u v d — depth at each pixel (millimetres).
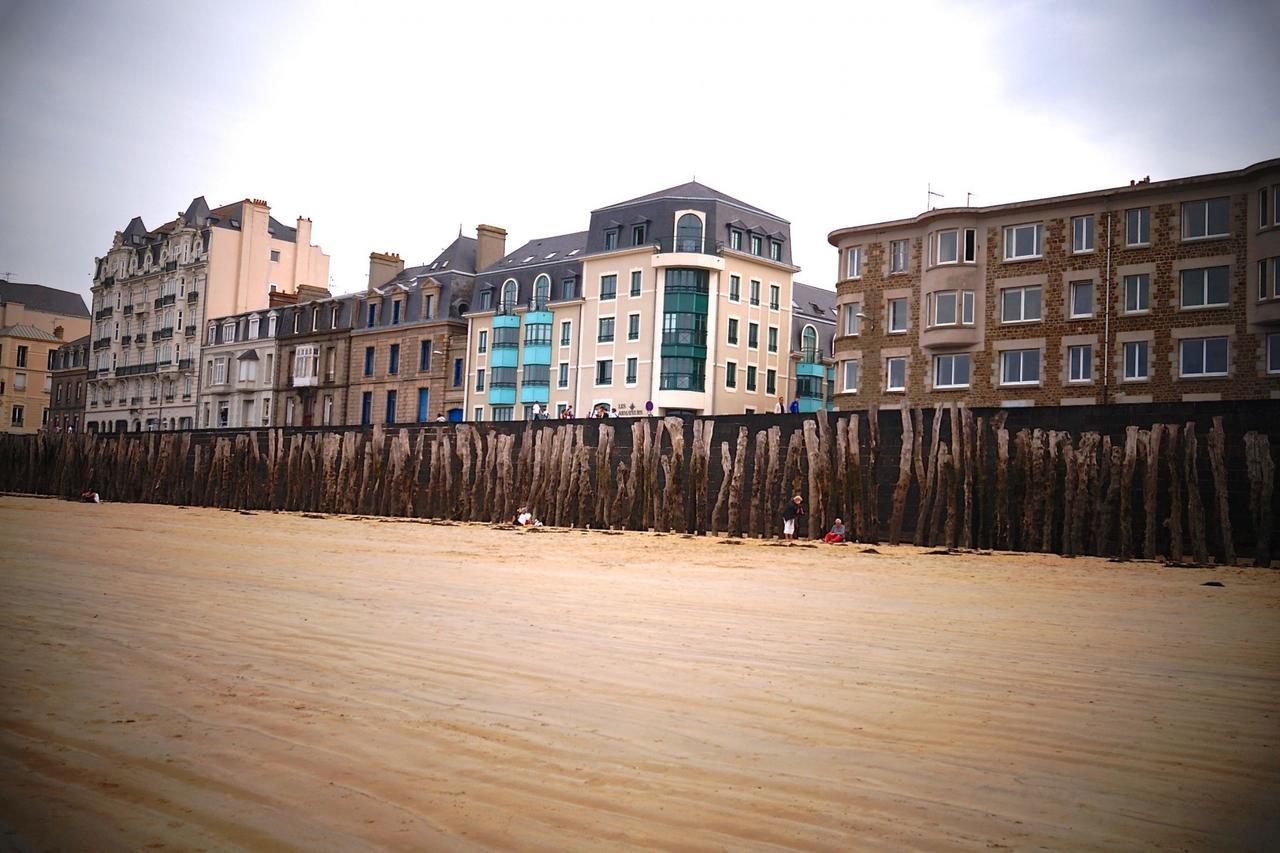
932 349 42594
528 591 12586
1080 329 38688
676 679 7070
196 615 9336
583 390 59844
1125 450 20969
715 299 57188
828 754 5219
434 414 66375
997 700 6578
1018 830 4141
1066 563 19469
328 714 5793
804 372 63750
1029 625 10547
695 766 4973
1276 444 19844
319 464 39219
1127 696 6766
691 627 9742
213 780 4590
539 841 3957
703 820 4219
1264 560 19188
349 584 12641
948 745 5426
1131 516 20812
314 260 89000
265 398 78062
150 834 3930
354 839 3936
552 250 66375
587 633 9125
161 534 21672
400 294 70000
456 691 6488
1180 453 20922
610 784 4668
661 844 3949
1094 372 38219
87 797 4320
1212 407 20734
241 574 13367
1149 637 9766
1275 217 33906
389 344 70062
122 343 87688
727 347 57906
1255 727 5902
